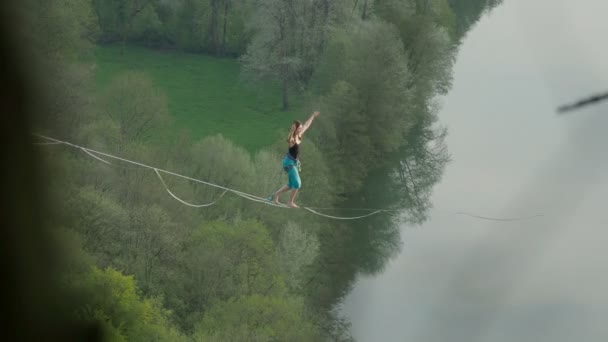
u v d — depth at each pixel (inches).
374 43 2795.3
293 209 2233.0
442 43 3078.2
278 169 2290.8
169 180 2049.7
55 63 1968.5
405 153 2938.0
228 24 4333.2
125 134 2290.8
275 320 1614.2
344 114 2696.9
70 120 1947.6
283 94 3545.8
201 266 1744.6
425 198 2549.2
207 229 1839.3
